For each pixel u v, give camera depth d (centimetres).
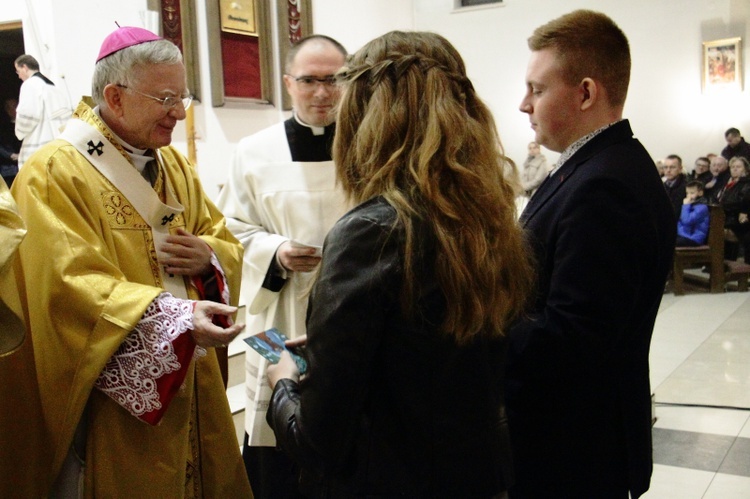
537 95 181
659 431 384
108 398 168
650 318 174
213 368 197
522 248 128
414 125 117
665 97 1009
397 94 119
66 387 163
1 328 146
